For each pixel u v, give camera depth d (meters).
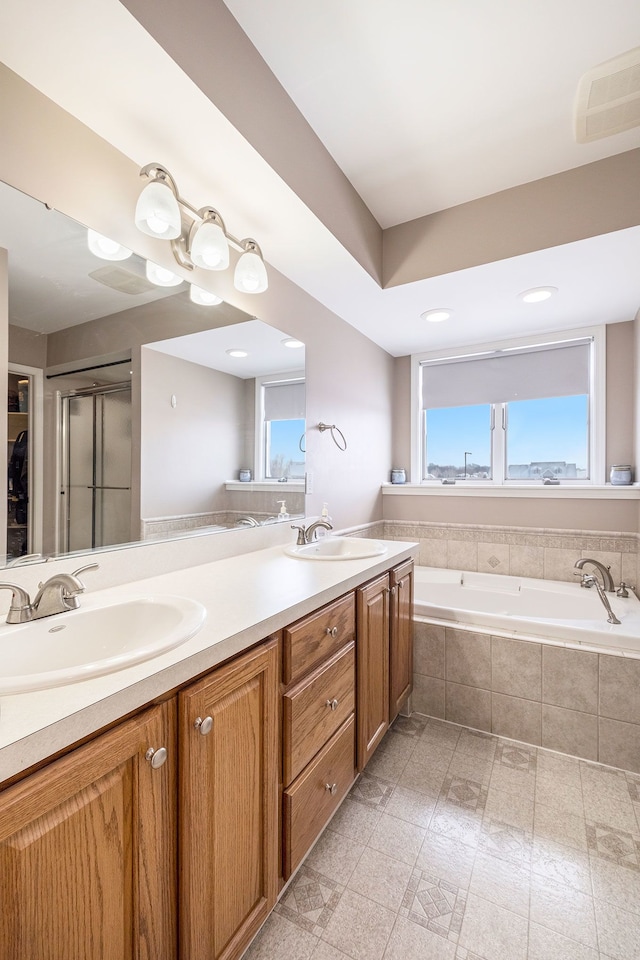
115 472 1.36
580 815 1.54
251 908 1.00
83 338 1.25
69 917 0.63
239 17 1.20
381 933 1.13
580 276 2.14
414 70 1.38
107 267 1.30
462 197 2.03
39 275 1.13
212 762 0.87
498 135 1.64
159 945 0.77
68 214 1.17
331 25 1.23
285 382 2.17
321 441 2.50
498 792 1.66
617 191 1.75
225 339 1.79
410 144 1.69
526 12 1.20
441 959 1.07
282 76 1.39
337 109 1.52
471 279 2.18
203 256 1.38
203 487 1.70
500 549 3.05
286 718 1.13
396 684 1.95
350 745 1.49
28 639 0.92
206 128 1.20
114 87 1.07
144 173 1.17
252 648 1.02
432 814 1.55
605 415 2.83
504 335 3.04
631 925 1.15
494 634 2.06
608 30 1.25
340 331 2.70
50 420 1.17
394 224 2.24
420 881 1.28
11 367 1.08
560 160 1.79
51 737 0.59
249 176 1.39
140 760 0.73
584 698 1.87
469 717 2.10
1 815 0.55
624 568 2.68
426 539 3.29
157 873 0.76
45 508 1.16
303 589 1.30
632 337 2.75
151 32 0.95
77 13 0.89
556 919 1.17
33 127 1.08
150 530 1.48
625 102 1.46
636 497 2.61
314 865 1.33
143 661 0.78
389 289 2.28
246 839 0.98
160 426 1.52
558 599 2.63
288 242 1.80
